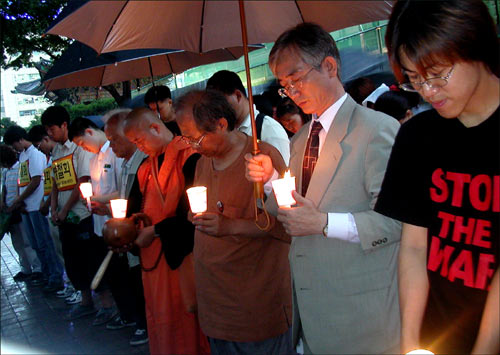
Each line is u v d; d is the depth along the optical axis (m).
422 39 1.28
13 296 6.36
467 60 1.29
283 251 2.64
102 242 5.04
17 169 6.99
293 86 2.04
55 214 5.17
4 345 4.24
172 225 3.05
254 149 2.29
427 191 1.62
